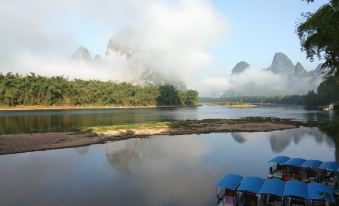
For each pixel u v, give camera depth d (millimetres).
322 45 25453
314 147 53281
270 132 74812
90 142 56219
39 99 165625
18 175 34562
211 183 31469
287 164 31422
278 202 22797
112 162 40938
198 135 69125
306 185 23656
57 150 49656
